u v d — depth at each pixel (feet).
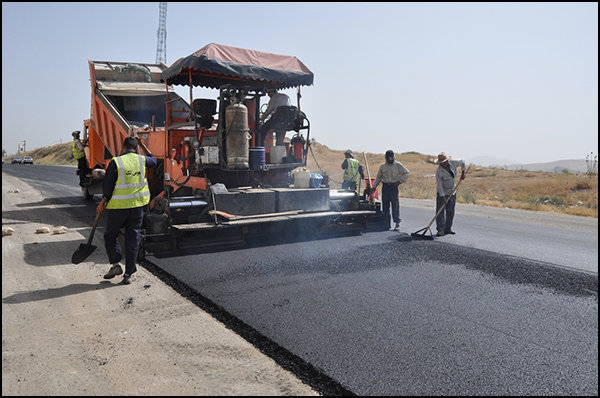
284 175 24.80
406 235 24.72
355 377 8.97
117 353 9.95
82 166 37.68
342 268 17.08
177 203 19.16
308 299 13.51
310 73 23.80
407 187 79.82
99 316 12.11
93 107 31.83
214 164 20.72
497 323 11.97
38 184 58.44
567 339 11.03
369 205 25.79
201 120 20.86
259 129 24.54
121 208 15.02
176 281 15.15
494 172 121.49
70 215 30.17
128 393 8.35
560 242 24.62
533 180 89.71
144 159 16.08
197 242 19.66
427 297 13.97
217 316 12.23
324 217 21.93
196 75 23.07
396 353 10.03
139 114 32.32
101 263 17.61
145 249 18.16
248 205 20.79
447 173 25.09
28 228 24.91
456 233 26.48
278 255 18.84
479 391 8.54
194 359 9.71
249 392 8.44
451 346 10.46
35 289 14.35
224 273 15.98
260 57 22.59
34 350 10.08
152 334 10.96
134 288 14.53
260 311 12.44
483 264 18.31
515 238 25.41
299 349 10.15
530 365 9.61
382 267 17.42
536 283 15.85
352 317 12.13
